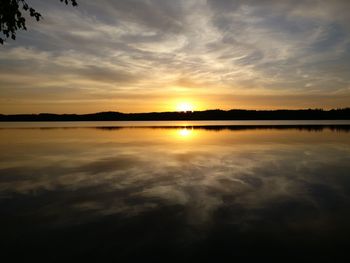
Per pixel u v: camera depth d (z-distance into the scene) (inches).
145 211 275.4
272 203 296.0
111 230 232.7
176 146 815.1
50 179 406.3
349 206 284.2
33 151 726.5
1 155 653.9
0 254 195.5
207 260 186.7
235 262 183.6
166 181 390.6
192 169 471.2
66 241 213.6
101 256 192.4
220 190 345.1
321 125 2210.9
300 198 312.3
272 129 1707.7
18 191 345.7
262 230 230.5
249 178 406.3
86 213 271.0
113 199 312.2
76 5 185.0
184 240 214.5
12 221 252.1
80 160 573.6
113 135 1314.0
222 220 252.5
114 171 458.6
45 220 254.1
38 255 193.9
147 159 579.2
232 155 626.5
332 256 188.2
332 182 381.4
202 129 1856.5
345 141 929.5
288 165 504.7
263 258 187.8
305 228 232.5
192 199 311.1
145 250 200.1
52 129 1980.8
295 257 187.9
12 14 171.3
